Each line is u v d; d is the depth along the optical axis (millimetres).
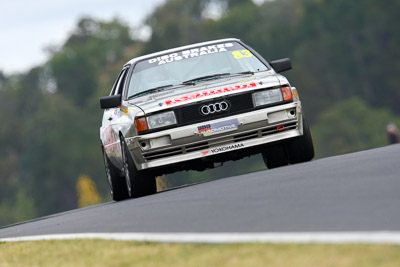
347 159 32875
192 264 18406
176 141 36688
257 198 26016
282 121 37125
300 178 28953
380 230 18578
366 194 23141
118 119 39438
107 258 21016
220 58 40812
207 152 36750
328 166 31172
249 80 37906
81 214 35750
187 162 37125
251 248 18703
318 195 24422
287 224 21000
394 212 20219
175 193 33594
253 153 38656
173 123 36812
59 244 25203
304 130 37969
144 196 37938
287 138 37188
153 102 37625
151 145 36844
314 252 17438
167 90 39250
